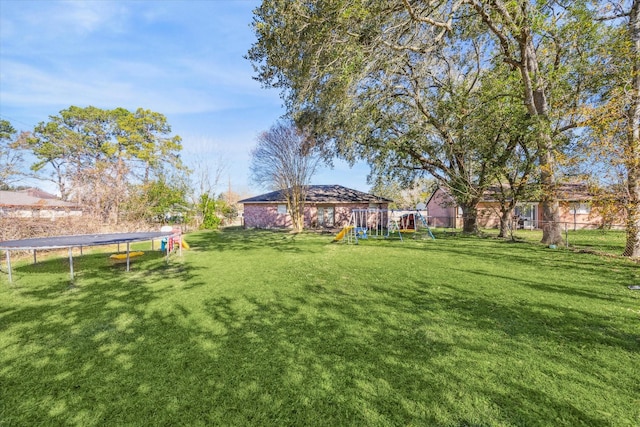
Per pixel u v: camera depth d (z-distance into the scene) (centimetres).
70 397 232
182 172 2628
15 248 579
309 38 642
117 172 1655
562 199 1028
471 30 975
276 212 2448
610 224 865
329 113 994
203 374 261
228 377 256
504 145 1292
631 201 721
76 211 1526
